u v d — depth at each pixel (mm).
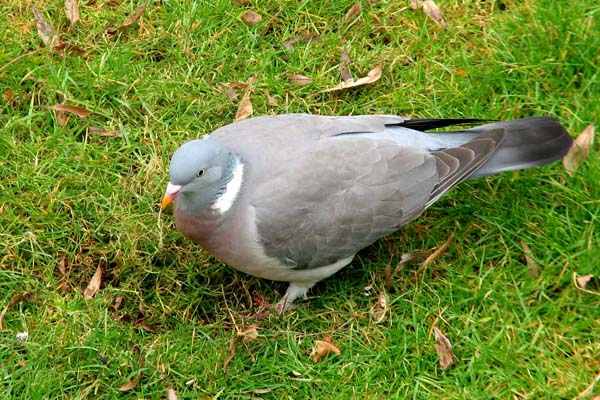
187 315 7750
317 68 9195
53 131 8594
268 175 7211
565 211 8125
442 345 7344
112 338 7414
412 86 8992
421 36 9273
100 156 8453
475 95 8922
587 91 8844
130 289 7820
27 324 7496
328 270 7625
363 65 9172
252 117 8609
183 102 8852
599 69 8875
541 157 7867
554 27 9062
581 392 7051
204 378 7273
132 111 8797
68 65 9062
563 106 8711
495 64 8992
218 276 7996
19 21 9242
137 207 8250
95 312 7570
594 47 8938
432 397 7148
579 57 8961
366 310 7742
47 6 9367
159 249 7988
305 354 7508
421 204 7508
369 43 9375
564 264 7770
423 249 8086
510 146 7879
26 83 8867
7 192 8109
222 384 7262
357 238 7441
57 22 9320
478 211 8203
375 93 9039
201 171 6941
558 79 8930
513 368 7223
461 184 8422
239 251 7250
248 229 7129
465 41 9312
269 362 7379
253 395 7246
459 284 7777
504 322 7504
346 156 7363
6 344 7367
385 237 8188
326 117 7789
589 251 7754
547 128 7977
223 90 8930
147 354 7344
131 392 7219
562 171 8336
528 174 8367
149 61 9188
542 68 8961
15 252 7867
